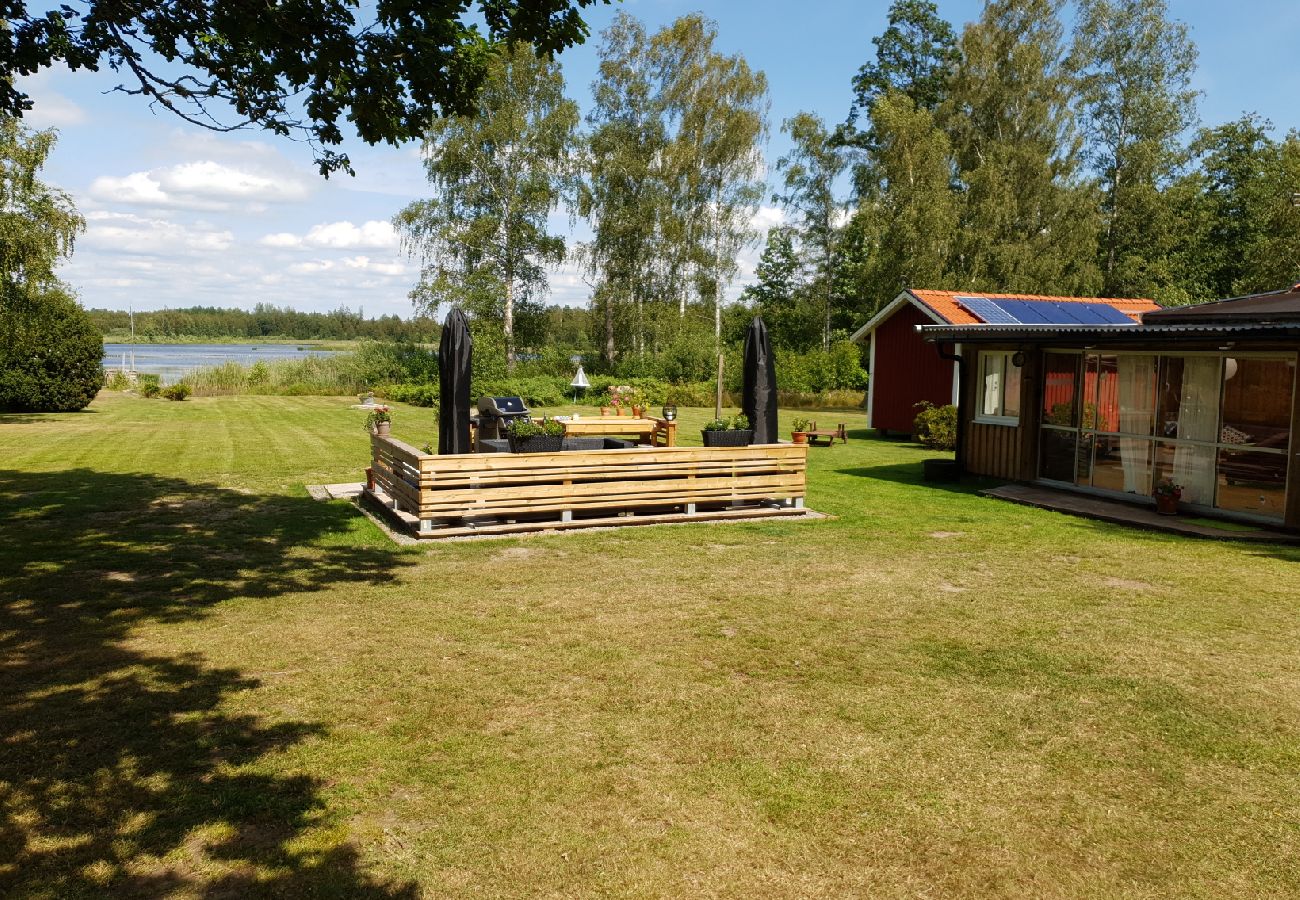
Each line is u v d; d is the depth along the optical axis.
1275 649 5.83
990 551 8.98
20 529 9.31
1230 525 10.31
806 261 44.66
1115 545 9.34
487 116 35.38
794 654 5.67
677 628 6.22
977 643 5.92
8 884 3.07
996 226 33.81
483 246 36.41
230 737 4.32
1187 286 37.97
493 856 3.34
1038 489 13.20
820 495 12.95
